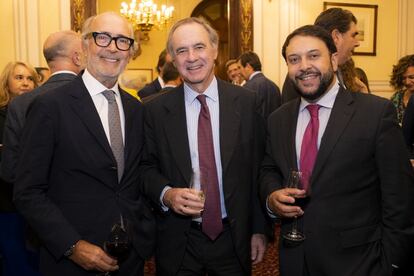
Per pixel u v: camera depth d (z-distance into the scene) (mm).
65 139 1599
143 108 1887
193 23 1816
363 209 1610
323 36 1657
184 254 1805
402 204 1568
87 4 4895
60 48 2180
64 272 1623
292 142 1727
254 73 4078
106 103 1722
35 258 2432
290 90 2381
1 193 2395
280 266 1700
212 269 1826
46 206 1560
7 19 4684
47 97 1611
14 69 3055
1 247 2443
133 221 1713
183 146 1806
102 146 1633
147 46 7613
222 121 1821
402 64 3094
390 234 1576
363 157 1591
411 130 2307
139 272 1758
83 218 1620
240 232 1792
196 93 1847
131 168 1748
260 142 1923
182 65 1804
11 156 2064
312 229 1602
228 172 1784
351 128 1608
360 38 5602
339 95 1688
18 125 2066
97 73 1693
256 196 1902
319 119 1704
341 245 1575
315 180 1612
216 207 1787
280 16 5406
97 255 1540
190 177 1721
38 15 4746
